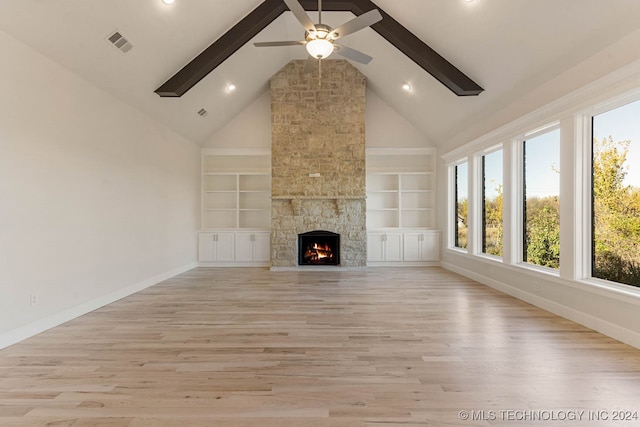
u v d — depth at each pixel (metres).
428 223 7.79
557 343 2.94
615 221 3.15
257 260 7.41
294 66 7.09
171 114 5.71
